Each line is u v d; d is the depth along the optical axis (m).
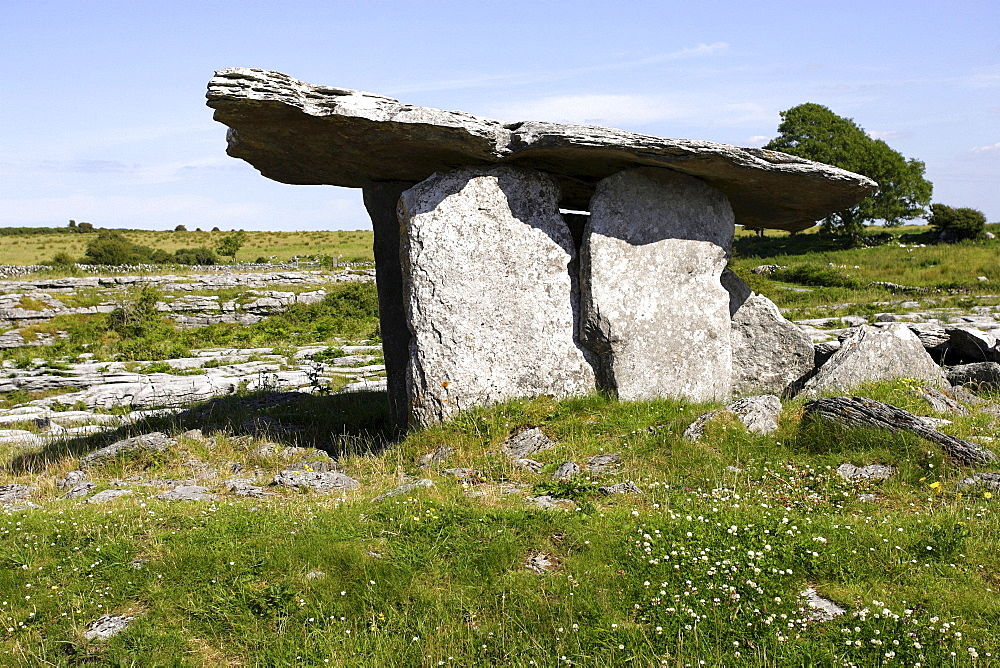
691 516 6.87
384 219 12.54
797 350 13.52
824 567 6.04
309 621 5.65
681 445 9.00
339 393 15.16
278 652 5.35
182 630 5.63
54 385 20.16
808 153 60.84
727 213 12.31
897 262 44.88
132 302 36.75
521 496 7.91
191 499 8.44
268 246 79.19
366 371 21.11
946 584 5.81
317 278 46.16
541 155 11.22
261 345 29.53
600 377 11.55
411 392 10.83
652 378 11.52
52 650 5.43
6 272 44.56
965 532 6.43
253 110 9.62
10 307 35.03
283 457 10.59
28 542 6.90
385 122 10.09
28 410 16.94
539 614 5.60
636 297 11.52
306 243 81.50
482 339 10.91
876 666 4.89
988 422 9.82
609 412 10.47
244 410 13.40
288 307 38.84
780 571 5.93
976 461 8.12
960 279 37.03
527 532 6.66
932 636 5.16
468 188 11.20
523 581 5.97
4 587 6.18
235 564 6.33
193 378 19.62
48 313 35.66
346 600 5.87
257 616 5.75
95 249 59.72
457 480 8.66
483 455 9.41
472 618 5.65
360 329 32.66
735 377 13.31
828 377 12.02
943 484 7.84
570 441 9.64
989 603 5.54
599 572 6.02
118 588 6.13
